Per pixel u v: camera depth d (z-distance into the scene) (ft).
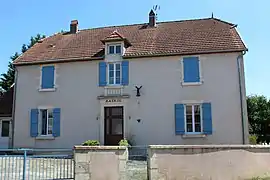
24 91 66.33
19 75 67.46
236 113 56.24
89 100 62.64
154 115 59.41
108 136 61.21
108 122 61.62
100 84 62.34
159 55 60.39
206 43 60.75
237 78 57.21
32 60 66.80
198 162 31.99
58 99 64.13
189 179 31.58
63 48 69.67
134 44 65.26
